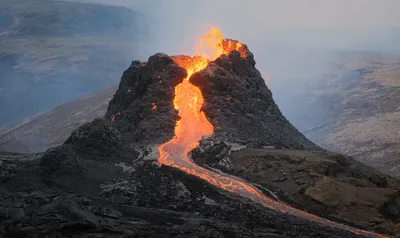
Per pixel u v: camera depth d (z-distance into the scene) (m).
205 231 19.25
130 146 39.69
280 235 20.86
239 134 44.38
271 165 34.69
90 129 36.12
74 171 28.91
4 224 17.50
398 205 30.88
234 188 30.56
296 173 33.12
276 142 45.28
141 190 28.72
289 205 28.81
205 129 44.41
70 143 36.38
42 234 16.78
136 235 17.84
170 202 27.02
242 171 34.44
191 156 36.84
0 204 20.80
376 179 35.53
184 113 47.25
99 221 19.08
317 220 26.50
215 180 31.81
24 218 18.52
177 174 31.34
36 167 28.66
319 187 30.05
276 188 31.22
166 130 43.31
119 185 28.84
